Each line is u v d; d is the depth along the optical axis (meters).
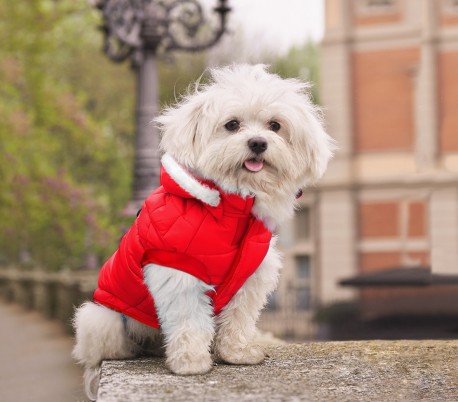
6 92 23.02
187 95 3.85
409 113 17.98
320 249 19.02
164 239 3.55
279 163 3.62
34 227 20.27
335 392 3.42
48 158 23.48
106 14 8.73
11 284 21.48
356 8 18.48
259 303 3.93
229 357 3.91
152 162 8.68
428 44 17.83
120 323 4.12
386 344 4.50
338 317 14.18
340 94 18.52
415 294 12.02
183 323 3.67
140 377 3.62
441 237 16.83
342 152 18.59
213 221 3.57
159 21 9.12
